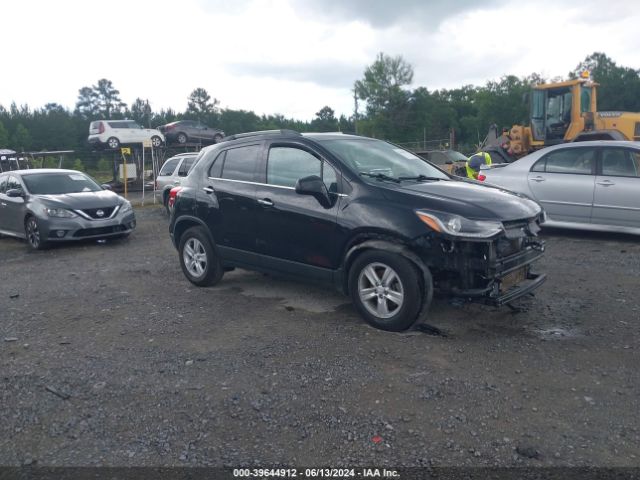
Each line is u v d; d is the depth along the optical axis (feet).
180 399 12.60
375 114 221.66
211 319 18.22
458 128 250.37
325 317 17.92
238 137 21.22
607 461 9.95
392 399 12.30
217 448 10.64
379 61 216.33
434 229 15.10
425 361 14.20
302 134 19.21
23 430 11.48
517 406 11.87
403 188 16.58
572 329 16.28
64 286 23.86
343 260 17.22
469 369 13.69
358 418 11.55
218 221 20.81
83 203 34.96
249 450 10.55
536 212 16.93
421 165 20.12
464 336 15.88
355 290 16.80
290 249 18.48
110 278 25.07
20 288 23.85
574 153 30.27
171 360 14.84
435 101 244.01
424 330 16.30
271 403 12.28
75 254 32.48
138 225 45.98
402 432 10.99
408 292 15.53
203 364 14.51
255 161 19.94
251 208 19.48
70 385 13.48
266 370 13.98
